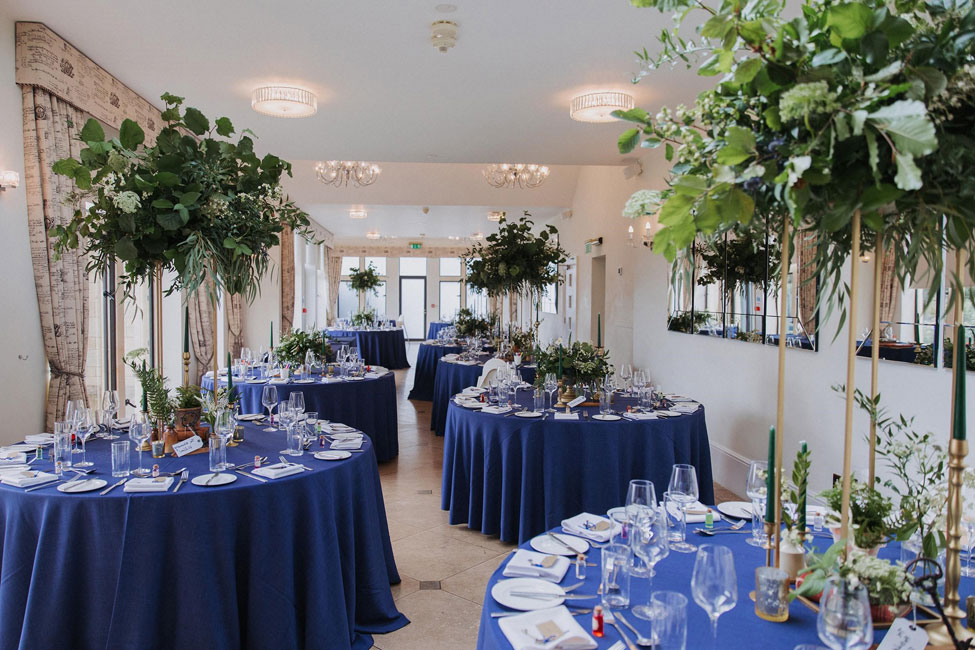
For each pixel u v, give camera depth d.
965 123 1.25
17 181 3.81
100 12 3.70
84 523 2.43
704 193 1.33
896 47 1.28
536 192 11.80
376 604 3.08
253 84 4.86
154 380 3.24
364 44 4.07
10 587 2.46
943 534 1.69
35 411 4.14
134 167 2.96
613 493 3.93
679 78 4.56
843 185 1.29
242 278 3.22
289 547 2.66
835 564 1.54
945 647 1.40
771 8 1.30
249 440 3.47
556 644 1.44
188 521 2.46
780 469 1.61
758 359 4.93
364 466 3.14
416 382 10.23
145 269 3.20
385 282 20.80
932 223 1.34
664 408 4.48
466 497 4.45
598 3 3.50
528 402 4.70
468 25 3.79
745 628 1.53
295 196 11.41
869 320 3.67
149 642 2.41
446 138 6.48
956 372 1.43
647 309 7.31
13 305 3.92
